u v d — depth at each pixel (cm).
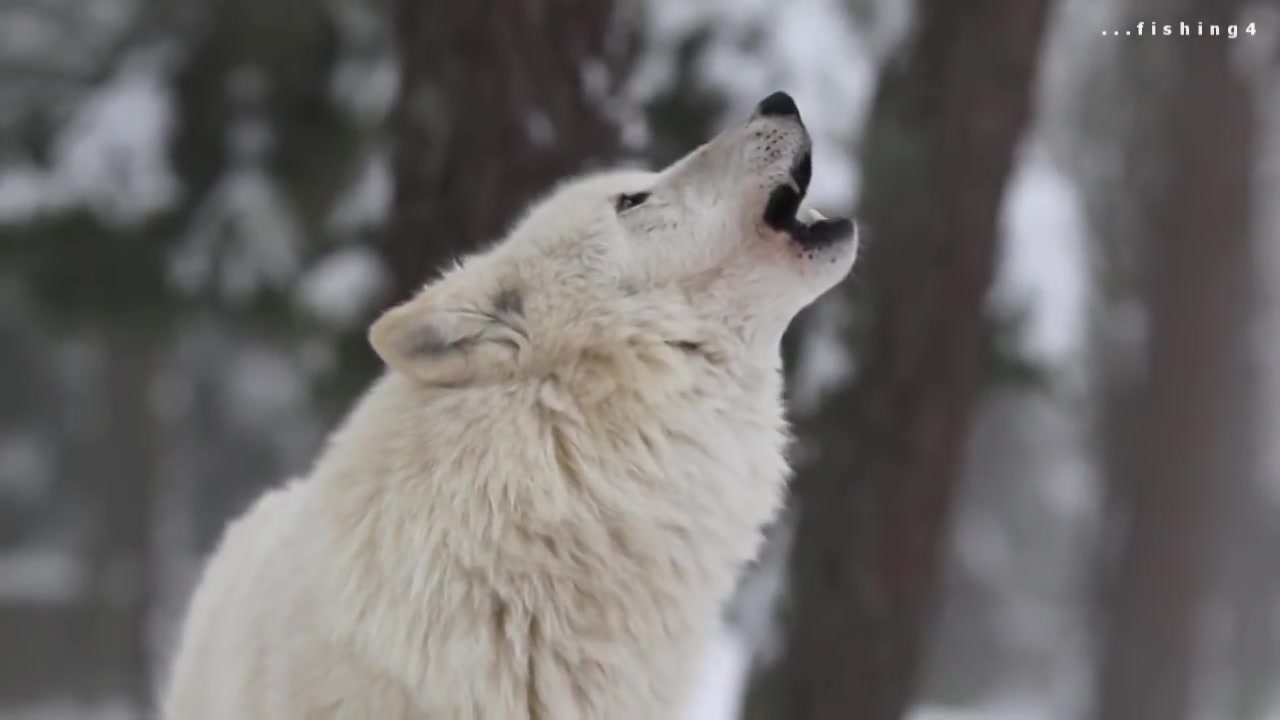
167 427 3616
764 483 576
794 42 1302
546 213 582
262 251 1476
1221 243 2516
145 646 3416
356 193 1459
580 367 541
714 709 1039
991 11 1133
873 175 1168
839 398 1154
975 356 1157
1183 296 2523
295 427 3712
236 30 1478
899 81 1170
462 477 518
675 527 541
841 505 1140
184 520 3888
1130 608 2589
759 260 575
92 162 1460
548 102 937
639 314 553
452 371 533
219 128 1477
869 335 1148
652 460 538
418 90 966
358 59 1480
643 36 1209
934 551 1152
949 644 4141
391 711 516
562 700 523
